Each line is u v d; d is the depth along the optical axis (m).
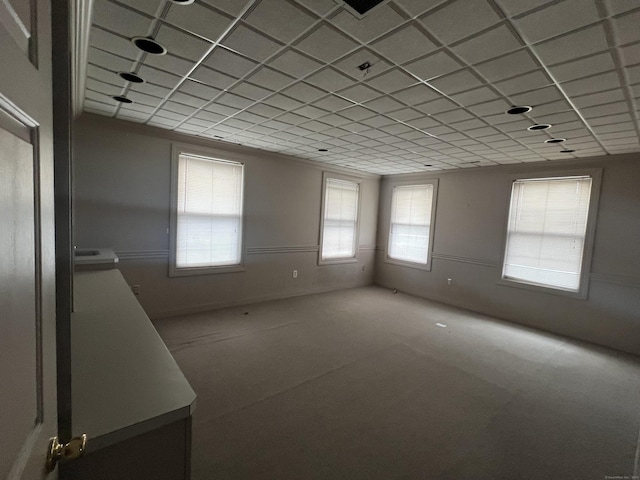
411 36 1.69
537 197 4.55
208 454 1.84
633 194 3.74
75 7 1.46
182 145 4.07
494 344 3.79
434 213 5.77
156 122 3.58
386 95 2.47
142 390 1.07
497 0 1.38
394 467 1.81
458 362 3.25
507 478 1.77
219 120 3.37
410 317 4.69
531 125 2.96
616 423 2.31
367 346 3.54
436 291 5.75
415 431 2.14
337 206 6.12
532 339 4.00
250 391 2.53
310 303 5.18
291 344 3.49
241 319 4.21
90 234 3.53
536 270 4.56
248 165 4.74
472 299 5.23
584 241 4.10
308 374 2.85
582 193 4.14
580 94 2.25
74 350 1.35
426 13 1.50
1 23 0.37
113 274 2.80
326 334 3.85
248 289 4.95
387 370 3.01
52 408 0.63
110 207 3.63
